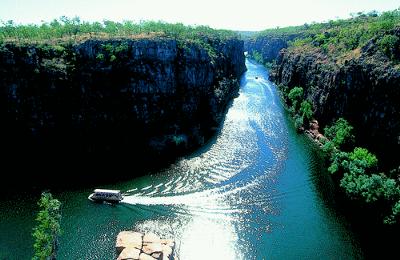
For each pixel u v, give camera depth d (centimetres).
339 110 11950
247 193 8819
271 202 8462
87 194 8406
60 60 10719
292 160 10762
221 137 12462
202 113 13588
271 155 11050
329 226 7662
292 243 7094
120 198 8125
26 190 8494
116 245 6366
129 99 11281
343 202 8594
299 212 8112
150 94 11644
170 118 12112
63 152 10112
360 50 12250
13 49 10050
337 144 10881
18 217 7431
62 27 14125
